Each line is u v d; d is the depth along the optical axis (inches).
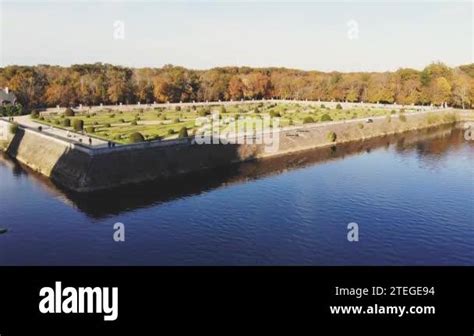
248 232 2145.7
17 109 5167.3
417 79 7691.9
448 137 5211.6
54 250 1937.7
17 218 2298.2
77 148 3031.5
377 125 5418.3
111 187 2851.9
